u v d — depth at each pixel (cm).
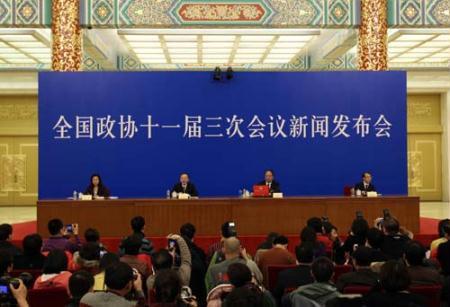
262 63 2098
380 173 1312
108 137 1295
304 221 1027
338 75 1316
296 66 2075
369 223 1034
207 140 1315
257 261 606
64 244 664
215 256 561
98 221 1005
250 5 1355
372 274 441
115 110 1298
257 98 1318
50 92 1281
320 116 1317
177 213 1013
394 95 1315
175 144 1311
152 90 1307
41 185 1274
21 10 1316
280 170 1316
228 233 643
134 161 1302
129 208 1009
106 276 357
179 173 1311
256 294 288
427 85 2167
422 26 1359
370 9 1341
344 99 1317
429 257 642
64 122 1283
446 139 2238
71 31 1312
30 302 420
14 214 1809
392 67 2133
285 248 607
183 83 1312
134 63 2052
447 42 1756
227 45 1786
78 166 1286
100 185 1158
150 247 634
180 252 541
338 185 1314
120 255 596
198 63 2097
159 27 1358
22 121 2169
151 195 1303
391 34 1633
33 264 542
